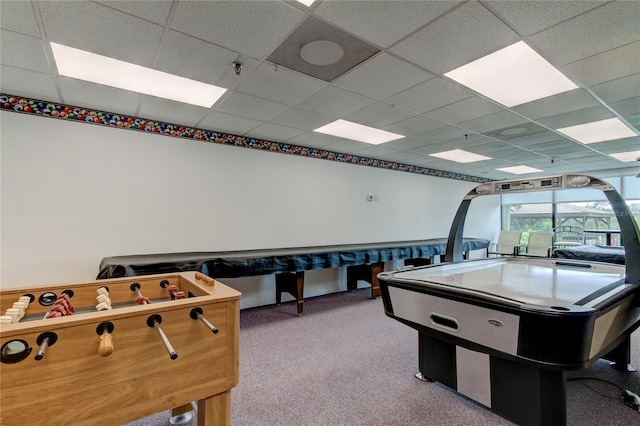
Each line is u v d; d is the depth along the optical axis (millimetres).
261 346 3135
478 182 8281
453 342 2008
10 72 2533
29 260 3074
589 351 1580
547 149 5188
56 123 3211
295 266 3943
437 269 2824
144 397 1287
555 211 8031
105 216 3463
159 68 2484
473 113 3500
